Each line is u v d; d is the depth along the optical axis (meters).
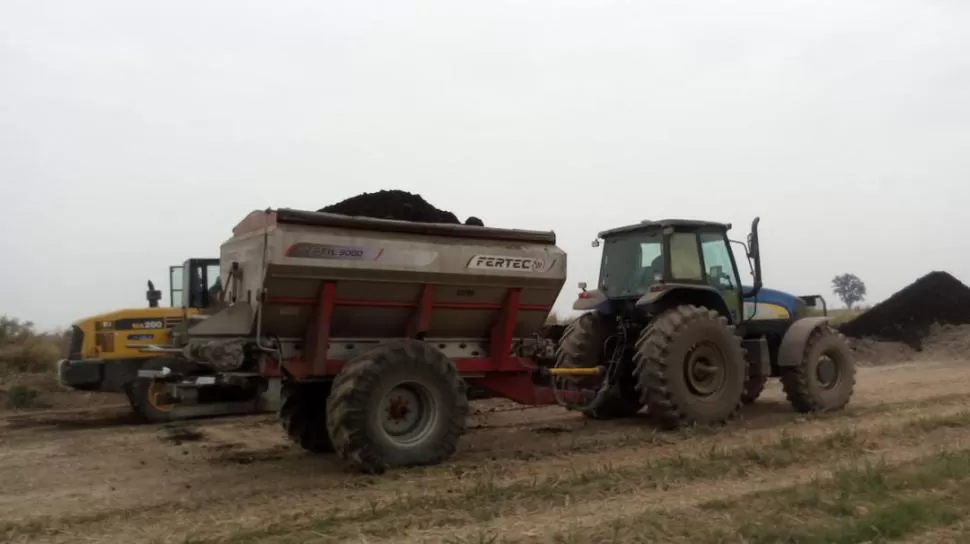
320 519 5.18
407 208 9.26
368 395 6.56
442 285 7.28
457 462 6.97
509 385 8.02
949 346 17.30
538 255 7.77
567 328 9.96
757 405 10.71
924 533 4.57
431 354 6.95
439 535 4.75
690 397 8.62
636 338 9.74
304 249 6.58
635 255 9.80
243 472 7.02
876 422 8.38
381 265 6.90
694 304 9.45
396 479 6.33
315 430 7.89
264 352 6.78
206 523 5.24
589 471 6.31
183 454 8.08
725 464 6.42
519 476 6.36
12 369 16.11
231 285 7.30
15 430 10.62
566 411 10.67
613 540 4.53
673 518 4.95
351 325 7.14
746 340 9.80
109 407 13.30
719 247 9.83
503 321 7.75
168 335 11.30
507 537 4.65
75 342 11.10
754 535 4.53
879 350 17.56
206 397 8.09
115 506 5.84
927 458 6.48
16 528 5.26
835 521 4.80
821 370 9.77
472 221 9.48
